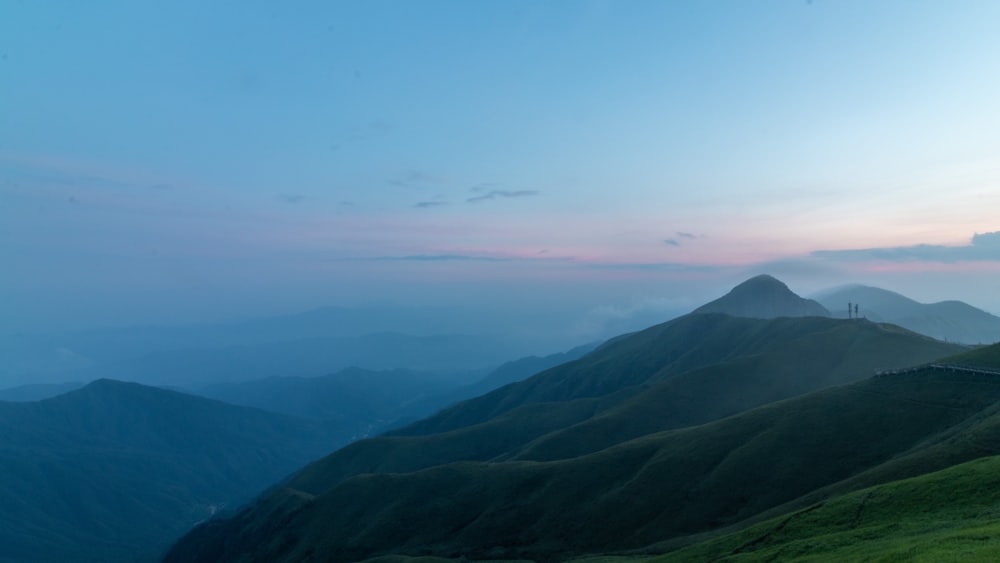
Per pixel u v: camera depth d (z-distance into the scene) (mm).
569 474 127125
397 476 152875
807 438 107938
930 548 37812
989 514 45000
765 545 57625
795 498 94875
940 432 95562
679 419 186000
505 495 129375
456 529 124438
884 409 108750
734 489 102125
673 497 106688
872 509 55125
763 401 188500
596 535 105312
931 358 178875
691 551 66000
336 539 136250
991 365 113125
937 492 53250
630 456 127562
